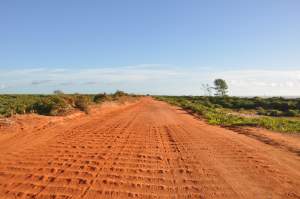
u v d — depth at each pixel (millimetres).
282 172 8852
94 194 6594
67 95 26844
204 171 8719
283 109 61906
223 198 6637
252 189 7270
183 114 32906
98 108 31984
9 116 17062
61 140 12648
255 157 10742
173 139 14367
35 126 15828
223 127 21500
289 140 15062
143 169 8727
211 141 14055
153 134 15812
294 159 10648
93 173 8102
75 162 9133
